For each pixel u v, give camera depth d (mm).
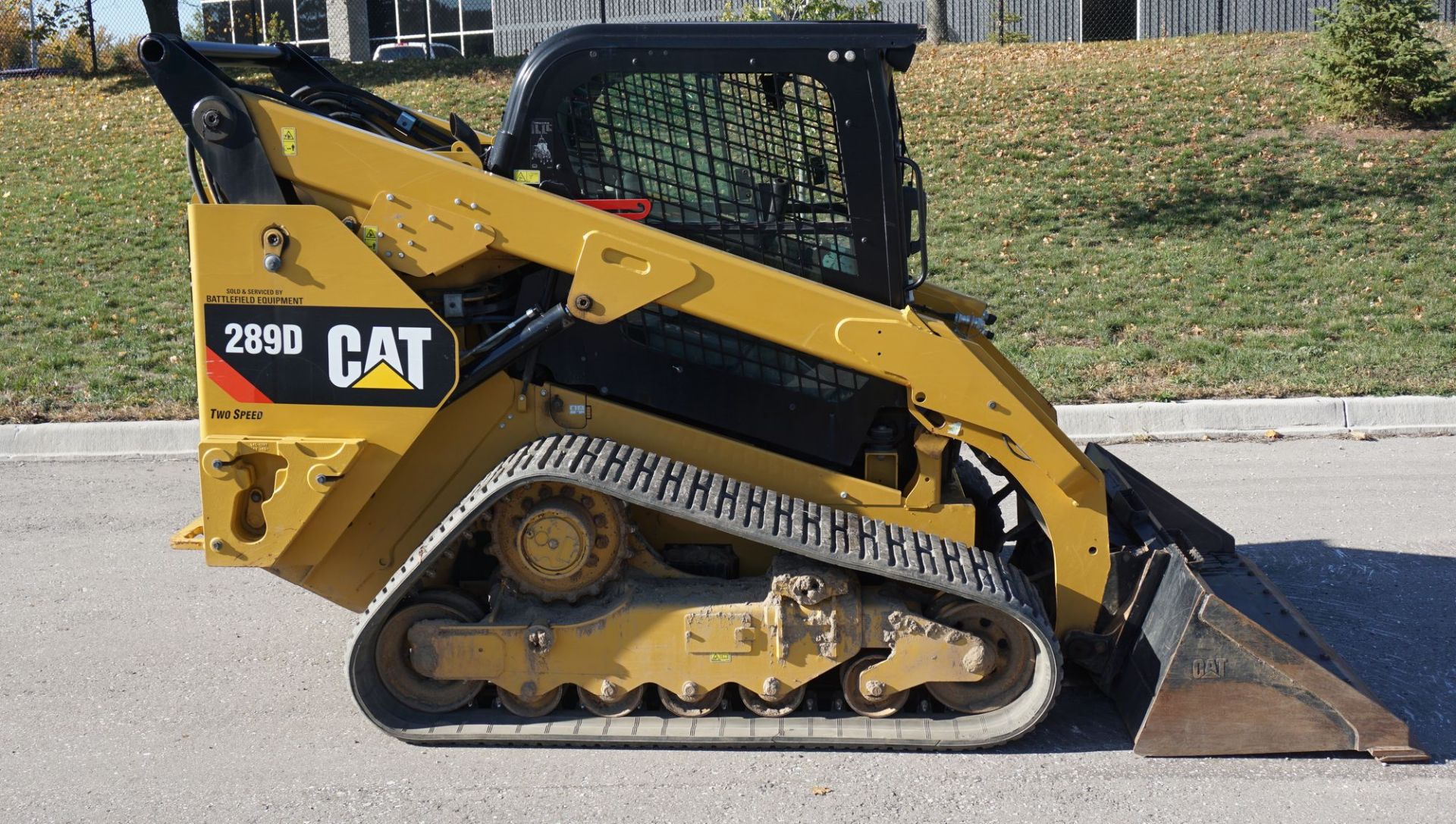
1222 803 3658
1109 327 9695
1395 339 9094
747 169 4000
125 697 4492
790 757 3977
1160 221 12219
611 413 4062
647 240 3824
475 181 3824
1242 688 3902
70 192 14008
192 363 9258
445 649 3969
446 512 4133
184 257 12055
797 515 3902
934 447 4027
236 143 3799
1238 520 6320
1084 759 3943
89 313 10484
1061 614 4215
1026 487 4082
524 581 3996
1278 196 12609
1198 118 14797
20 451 7883
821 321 3873
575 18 24969
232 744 4117
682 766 3922
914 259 11562
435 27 26891
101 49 19984
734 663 3947
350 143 3805
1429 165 13008
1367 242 11391
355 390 3893
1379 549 5871
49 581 5691
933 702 4160
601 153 3992
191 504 6863
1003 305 10281
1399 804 3631
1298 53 16750
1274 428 7918
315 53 27125
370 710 4004
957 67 17500
